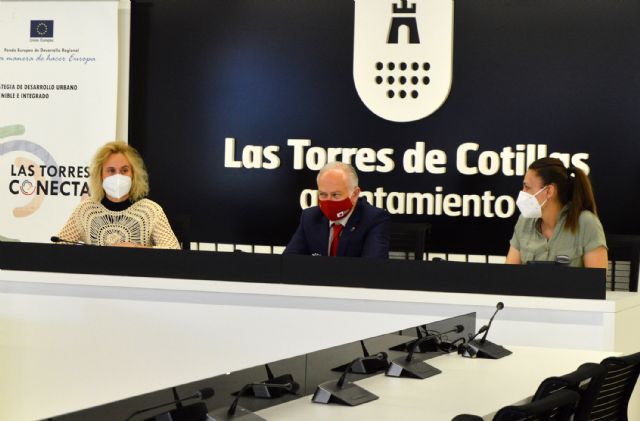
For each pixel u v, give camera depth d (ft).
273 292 14.71
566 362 12.68
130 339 15.16
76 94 25.89
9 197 26.12
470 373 11.70
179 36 26.58
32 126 25.99
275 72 26.25
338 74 25.95
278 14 26.18
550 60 24.86
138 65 26.73
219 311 14.88
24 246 15.51
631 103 24.49
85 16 25.73
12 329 15.52
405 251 21.80
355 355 11.00
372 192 25.84
